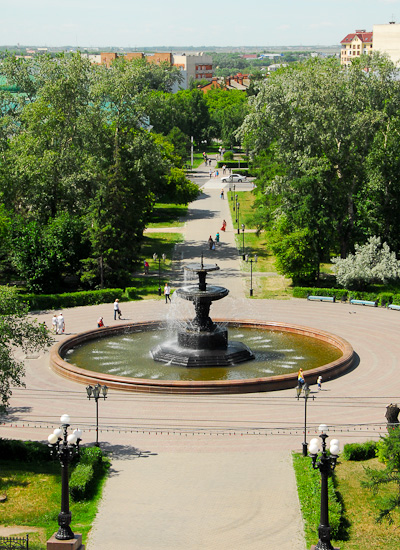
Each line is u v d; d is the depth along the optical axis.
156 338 62.91
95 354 58.31
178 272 85.94
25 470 37.81
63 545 29.53
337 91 80.69
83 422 44.59
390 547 30.31
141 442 41.72
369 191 85.31
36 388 50.91
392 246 87.25
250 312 71.31
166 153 130.38
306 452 39.62
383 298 74.31
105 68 94.69
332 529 31.12
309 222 79.62
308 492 35.19
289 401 48.25
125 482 36.59
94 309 72.88
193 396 49.19
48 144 89.62
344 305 75.06
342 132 80.31
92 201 80.19
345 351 56.97
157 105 99.31
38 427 43.62
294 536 31.28
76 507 33.88
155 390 49.69
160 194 118.44
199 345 56.44
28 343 42.22
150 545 30.52
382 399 48.50
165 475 37.44
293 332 64.75
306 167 82.50
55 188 86.56
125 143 93.06
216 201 133.00
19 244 75.44
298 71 86.06
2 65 96.69
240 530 31.81
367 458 39.12
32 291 76.50
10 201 84.00
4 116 95.81
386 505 31.94
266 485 36.28
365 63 84.38
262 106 86.38
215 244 99.19
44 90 88.88
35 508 33.56
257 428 43.66
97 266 78.12
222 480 36.84
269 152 97.00
